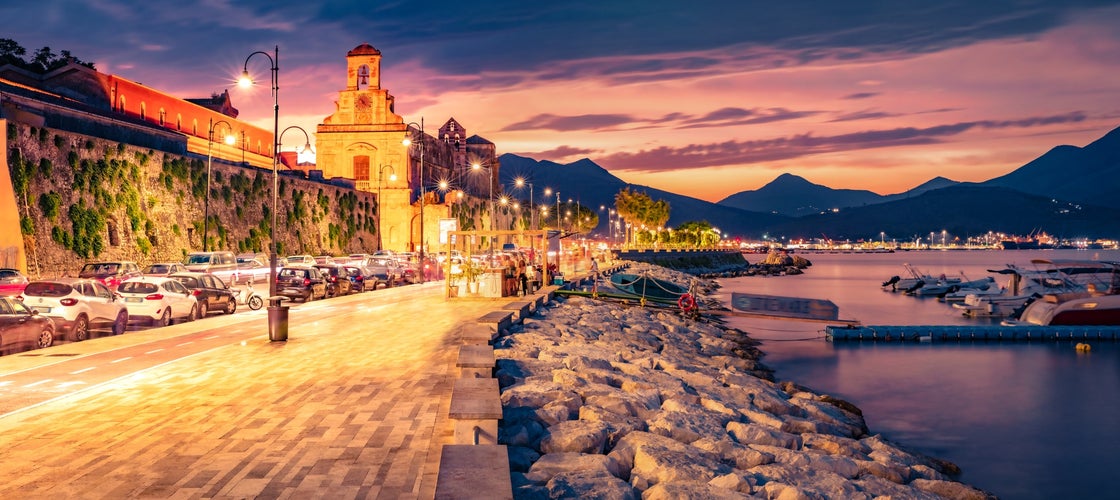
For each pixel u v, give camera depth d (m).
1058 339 46.41
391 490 9.11
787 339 46.91
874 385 32.22
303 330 27.22
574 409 15.66
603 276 80.19
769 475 13.52
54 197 52.12
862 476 15.29
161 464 10.17
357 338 24.77
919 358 39.50
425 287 59.91
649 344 34.66
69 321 25.77
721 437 15.44
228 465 10.14
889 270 196.25
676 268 161.75
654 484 12.08
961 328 46.78
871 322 62.91
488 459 8.66
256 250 78.81
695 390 21.41
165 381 16.69
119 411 13.55
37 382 16.53
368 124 115.19
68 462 10.26
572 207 198.00
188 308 33.34
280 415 13.23
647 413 16.55
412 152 117.06
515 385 16.91
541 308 40.25
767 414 18.98
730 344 40.72
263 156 112.50
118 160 59.84
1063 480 19.41
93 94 79.62
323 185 95.94
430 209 113.31
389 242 113.62
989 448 22.44
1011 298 67.06
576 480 11.03
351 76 116.00
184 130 95.00
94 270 40.00
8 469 9.92
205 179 71.81
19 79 74.75
